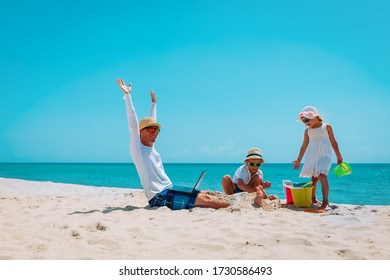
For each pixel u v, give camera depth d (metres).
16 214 5.16
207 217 4.79
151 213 5.14
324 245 3.55
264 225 4.37
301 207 5.87
